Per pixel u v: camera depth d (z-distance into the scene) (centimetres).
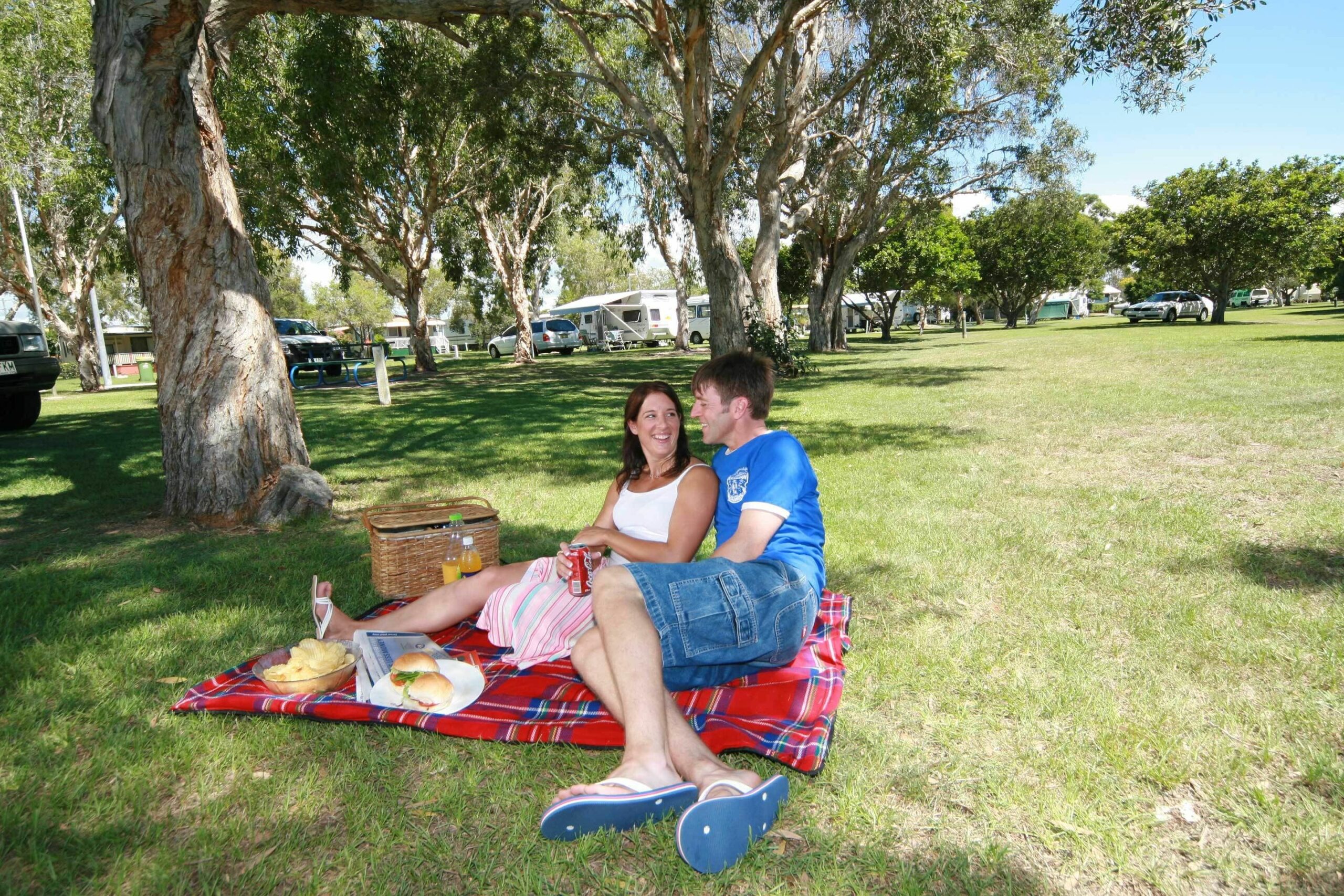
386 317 7281
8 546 548
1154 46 750
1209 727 260
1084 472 650
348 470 802
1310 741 249
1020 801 226
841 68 1895
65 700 300
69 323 3306
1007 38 1605
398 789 238
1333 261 3612
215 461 587
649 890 196
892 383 1488
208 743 264
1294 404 912
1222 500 538
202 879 202
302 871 206
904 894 191
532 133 1692
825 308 2819
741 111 1420
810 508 289
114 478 800
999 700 284
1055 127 2359
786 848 211
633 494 331
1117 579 400
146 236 573
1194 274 3372
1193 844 207
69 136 2305
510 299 3094
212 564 482
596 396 1554
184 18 519
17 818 226
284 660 313
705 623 245
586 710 272
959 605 379
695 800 213
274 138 1919
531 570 338
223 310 587
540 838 214
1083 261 4609
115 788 241
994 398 1162
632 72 2195
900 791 233
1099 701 278
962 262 3594
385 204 2308
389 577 404
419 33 1752
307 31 1686
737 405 300
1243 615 347
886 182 2467
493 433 1052
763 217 1858
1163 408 941
